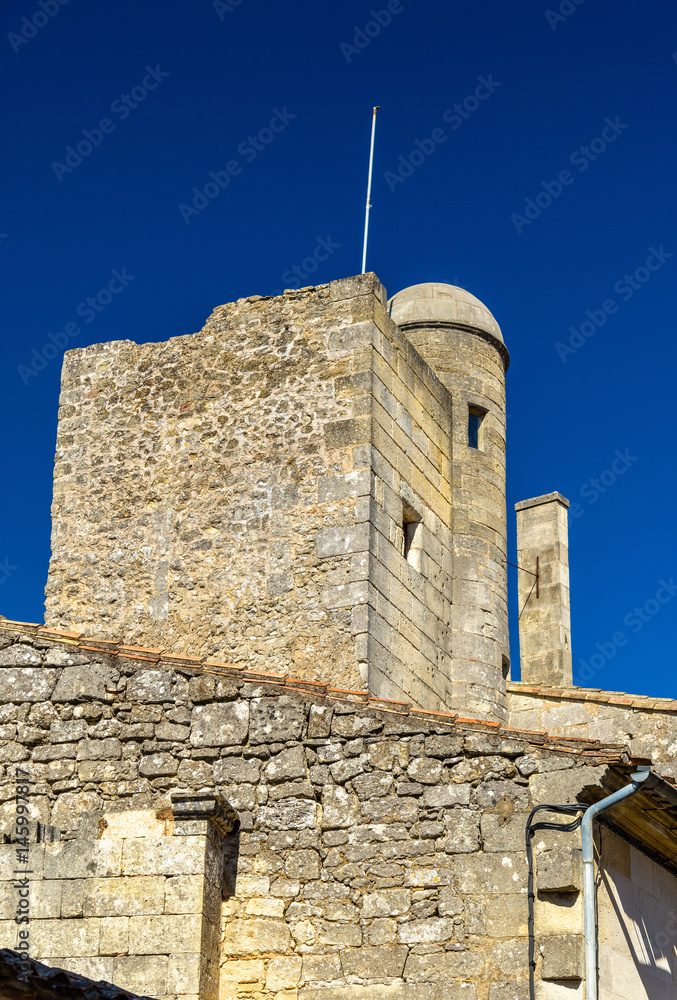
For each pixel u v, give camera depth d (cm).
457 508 1934
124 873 1114
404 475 1777
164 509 1770
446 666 1819
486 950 1072
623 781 1103
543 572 2244
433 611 1798
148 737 1185
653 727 1747
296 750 1166
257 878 1135
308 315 1784
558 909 1068
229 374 1802
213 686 1195
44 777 1177
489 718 1828
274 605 1659
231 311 1833
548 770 1109
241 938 1118
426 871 1108
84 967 1083
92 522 1803
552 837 1088
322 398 1733
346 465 1689
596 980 1038
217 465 1761
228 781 1164
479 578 1906
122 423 1841
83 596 1769
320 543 1664
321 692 1183
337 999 1085
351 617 1614
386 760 1148
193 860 1106
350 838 1132
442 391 1962
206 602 1698
